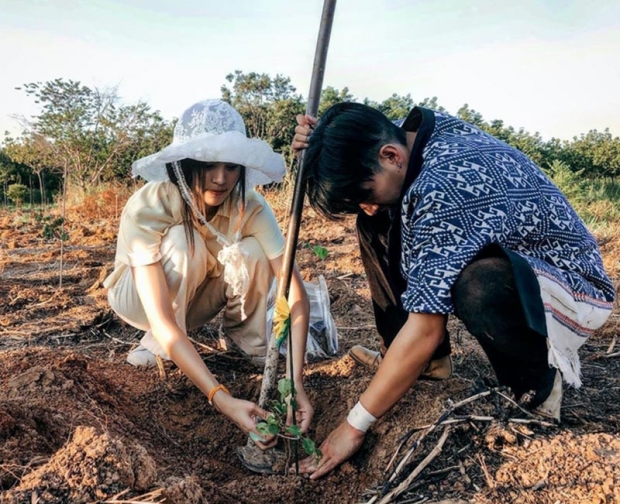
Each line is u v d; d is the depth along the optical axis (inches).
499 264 66.7
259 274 99.7
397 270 82.4
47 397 78.4
